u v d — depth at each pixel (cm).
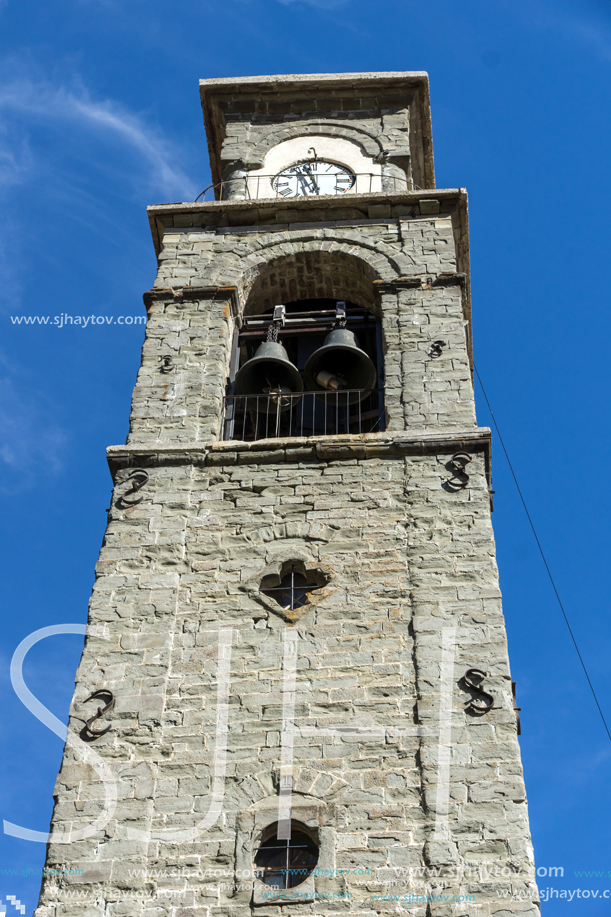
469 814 1770
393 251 2723
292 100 3238
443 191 2806
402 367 2467
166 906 1711
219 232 2811
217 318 2602
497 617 2006
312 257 2736
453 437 2286
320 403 2545
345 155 3105
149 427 2381
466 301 2814
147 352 2533
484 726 1867
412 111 3259
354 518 2181
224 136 3209
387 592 2058
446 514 2170
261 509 2212
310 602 2056
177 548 2156
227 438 2425
